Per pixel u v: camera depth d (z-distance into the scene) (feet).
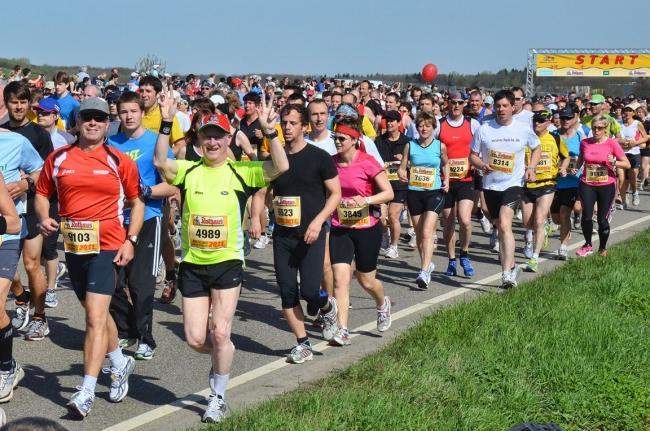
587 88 122.83
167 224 29.99
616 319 27.09
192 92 72.13
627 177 60.80
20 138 22.50
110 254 19.98
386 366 21.61
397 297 32.83
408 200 34.58
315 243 23.49
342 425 17.58
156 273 24.49
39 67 98.43
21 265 35.73
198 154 29.30
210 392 21.65
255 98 38.83
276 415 17.93
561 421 19.90
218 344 19.20
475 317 26.14
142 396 21.30
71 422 19.44
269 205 43.21
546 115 37.27
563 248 41.32
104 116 19.86
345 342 25.50
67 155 19.86
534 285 32.12
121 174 19.95
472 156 34.09
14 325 26.91
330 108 54.19
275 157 19.49
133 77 81.41
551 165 37.55
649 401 21.17
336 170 23.18
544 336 24.31
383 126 48.78
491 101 74.59
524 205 38.17
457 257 41.81
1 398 20.71
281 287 23.52
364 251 25.50
